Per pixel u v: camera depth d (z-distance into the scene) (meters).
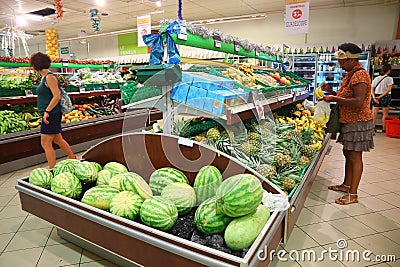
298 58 8.71
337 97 3.07
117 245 1.76
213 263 1.37
